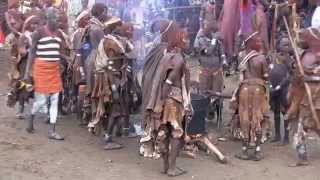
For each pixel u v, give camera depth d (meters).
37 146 8.30
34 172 7.30
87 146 8.46
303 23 12.10
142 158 8.05
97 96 8.19
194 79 10.40
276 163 7.96
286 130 8.68
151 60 7.54
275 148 8.62
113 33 8.23
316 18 11.20
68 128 9.29
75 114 10.11
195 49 10.91
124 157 8.07
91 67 8.38
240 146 8.66
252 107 7.94
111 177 7.29
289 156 8.27
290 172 7.61
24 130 9.02
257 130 7.93
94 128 8.38
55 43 8.55
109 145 8.37
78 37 9.33
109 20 8.38
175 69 7.12
